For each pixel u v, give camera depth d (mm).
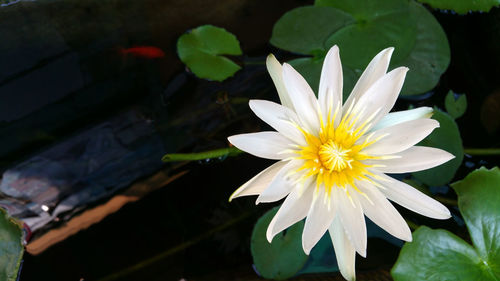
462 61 960
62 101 936
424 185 913
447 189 914
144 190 918
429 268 851
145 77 953
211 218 913
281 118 831
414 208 831
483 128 933
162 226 908
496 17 954
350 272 829
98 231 904
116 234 904
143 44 958
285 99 853
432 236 858
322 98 835
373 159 842
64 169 912
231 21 968
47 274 887
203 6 958
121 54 956
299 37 941
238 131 940
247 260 896
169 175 924
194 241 904
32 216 898
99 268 891
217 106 948
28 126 923
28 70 941
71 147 918
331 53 830
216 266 893
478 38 964
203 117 943
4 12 942
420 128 831
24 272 885
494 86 945
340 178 842
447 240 857
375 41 925
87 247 897
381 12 932
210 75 949
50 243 896
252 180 829
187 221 912
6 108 926
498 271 845
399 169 836
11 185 900
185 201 917
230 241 904
